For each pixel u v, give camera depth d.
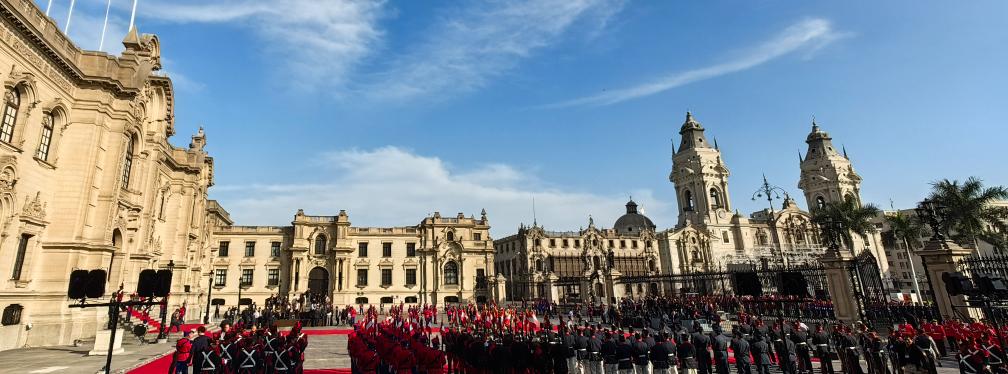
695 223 105.44
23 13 24.22
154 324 34.28
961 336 19.34
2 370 18.62
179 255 46.12
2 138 23.78
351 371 20.55
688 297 53.53
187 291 49.19
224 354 16.62
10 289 24.19
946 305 23.53
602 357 19.23
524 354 17.83
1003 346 16.55
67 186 27.72
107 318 29.70
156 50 38.59
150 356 22.64
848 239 57.97
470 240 75.31
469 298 72.00
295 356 17.75
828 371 18.00
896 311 30.34
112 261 32.22
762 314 37.00
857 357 17.67
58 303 26.23
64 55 27.27
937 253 24.14
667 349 17.41
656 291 87.62
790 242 106.38
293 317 48.19
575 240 90.06
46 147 27.12
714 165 112.06
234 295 65.12
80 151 28.39
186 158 47.47
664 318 38.50
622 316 41.12
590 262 88.12
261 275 67.06
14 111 24.78
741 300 41.66
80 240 27.44
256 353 16.72
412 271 72.31
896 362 17.69
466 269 73.62
